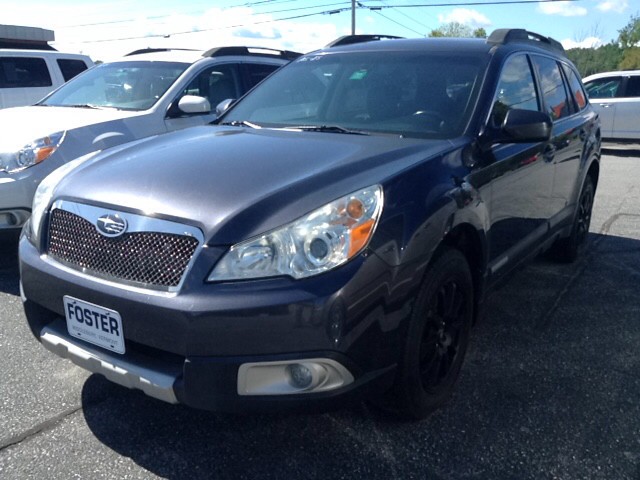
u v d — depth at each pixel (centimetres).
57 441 269
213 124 386
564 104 473
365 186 243
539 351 360
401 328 245
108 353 246
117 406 298
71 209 262
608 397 309
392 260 236
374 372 238
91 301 244
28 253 275
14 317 400
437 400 286
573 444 269
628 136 1418
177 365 234
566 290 463
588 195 547
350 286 222
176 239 230
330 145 294
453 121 321
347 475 248
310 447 267
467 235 300
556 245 513
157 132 560
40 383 318
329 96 373
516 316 412
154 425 282
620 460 258
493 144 320
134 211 242
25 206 457
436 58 368
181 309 220
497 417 289
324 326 219
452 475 249
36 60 948
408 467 253
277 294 217
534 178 378
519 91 380
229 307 216
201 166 268
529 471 251
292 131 335
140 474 249
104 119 525
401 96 349
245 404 225
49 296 262
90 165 295
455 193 273
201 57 634
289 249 223
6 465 252
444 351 288
